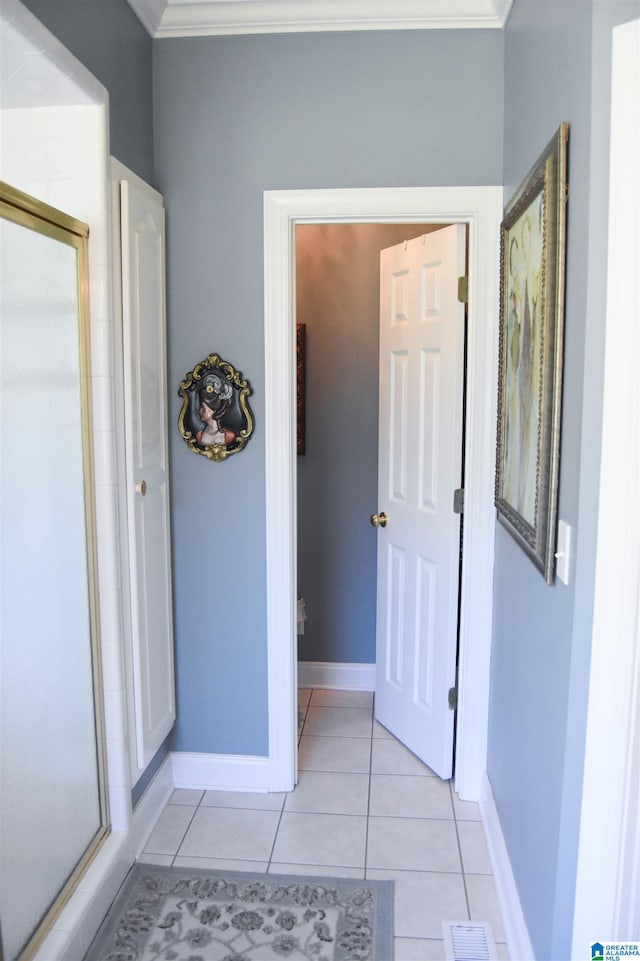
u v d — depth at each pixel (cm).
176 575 269
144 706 238
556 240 151
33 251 180
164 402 255
